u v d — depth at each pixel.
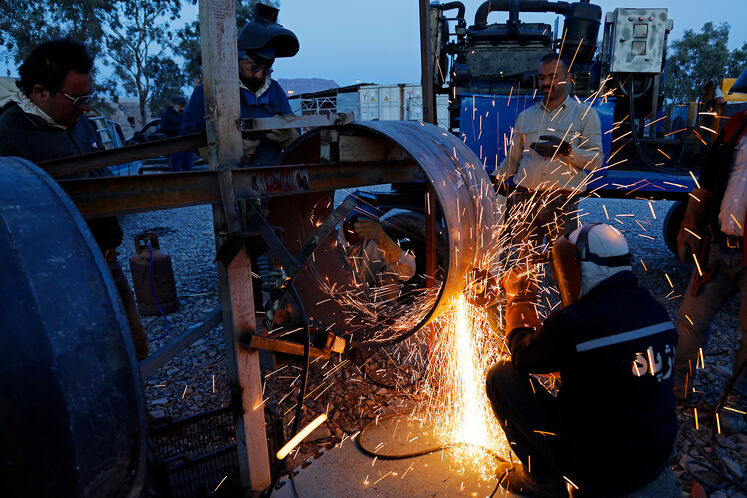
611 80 4.74
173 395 3.01
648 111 4.98
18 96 1.96
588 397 1.63
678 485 1.65
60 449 0.96
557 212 3.57
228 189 1.57
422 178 2.39
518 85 5.14
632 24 4.46
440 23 5.29
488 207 2.03
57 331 0.96
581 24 4.95
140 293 4.29
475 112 4.11
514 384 1.98
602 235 1.65
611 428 1.59
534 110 3.58
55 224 1.03
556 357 1.68
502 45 5.19
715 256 2.48
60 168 1.53
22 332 0.93
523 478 2.09
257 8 3.23
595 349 1.58
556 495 2.04
